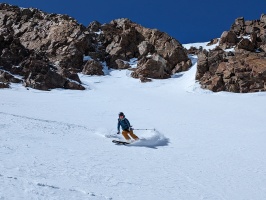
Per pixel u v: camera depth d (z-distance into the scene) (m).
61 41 57.22
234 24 62.09
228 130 20.14
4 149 10.15
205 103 32.47
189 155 13.26
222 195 8.66
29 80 38.44
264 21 59.09
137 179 9.20
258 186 9.73
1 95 29.94
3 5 69.00
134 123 21.33
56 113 22.70
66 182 7.80
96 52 58.22
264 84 38.62
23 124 15.27
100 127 18.64
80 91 38.81
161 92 40.75
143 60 54.12
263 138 17.94
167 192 8.38
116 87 44.38
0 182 6.64
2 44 47.56
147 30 63.19
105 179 8.73
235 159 13.04
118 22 68.75
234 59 43.22
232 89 39.22
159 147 14.48
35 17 65.31
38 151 10.70
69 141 13.38
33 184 6.95
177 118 24.03
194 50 62.69
